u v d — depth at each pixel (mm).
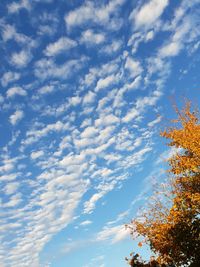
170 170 20438
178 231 20547
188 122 20203
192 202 19969
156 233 21219
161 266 21922
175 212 20453
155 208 22000
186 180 20047
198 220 20219
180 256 20766
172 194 21250
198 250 20391
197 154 19344
